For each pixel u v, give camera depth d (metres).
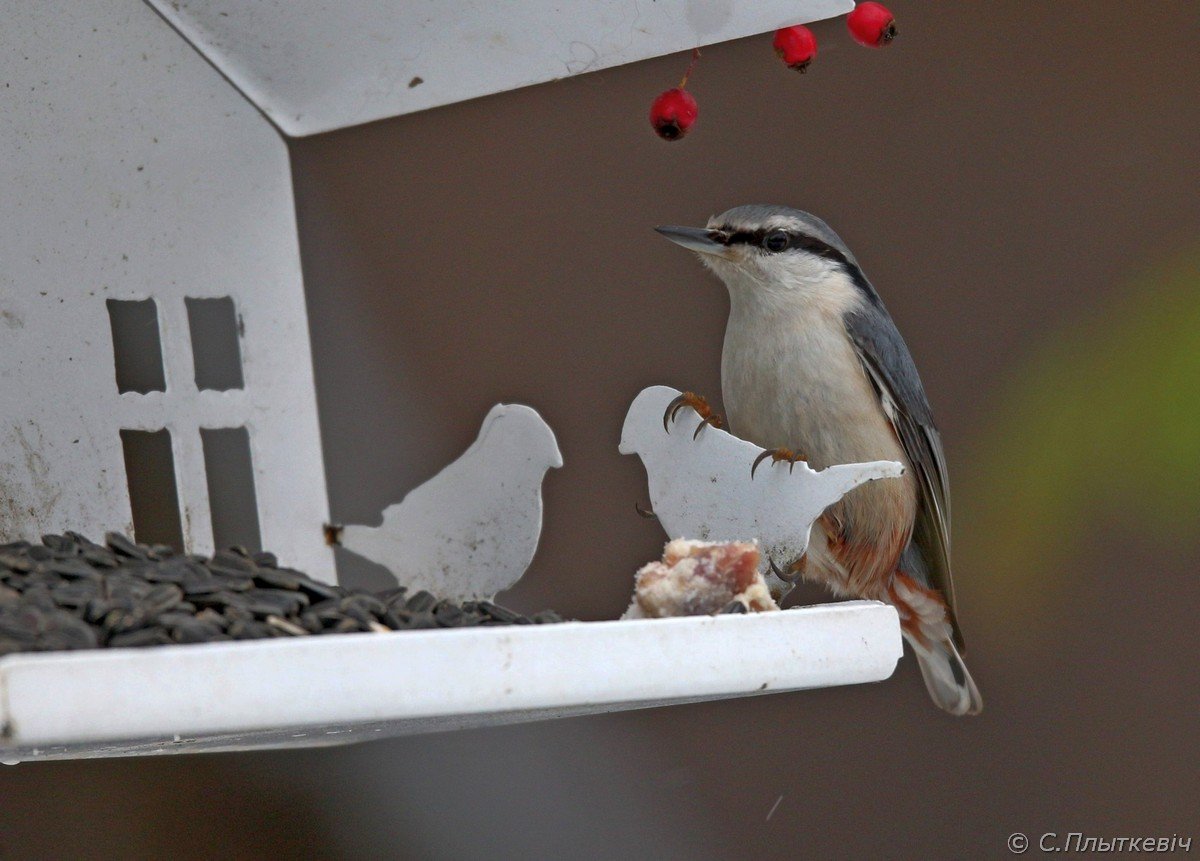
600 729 6.99
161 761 6.16
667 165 8.57
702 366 8.47
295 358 6.61
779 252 6.71
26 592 4.01
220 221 6.41
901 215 8.19
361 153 8.71
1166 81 7.84
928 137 8.22
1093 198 7.84
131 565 4.70
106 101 6.04
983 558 4.90
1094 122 7.92
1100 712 7.53
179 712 3.13
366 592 5.01
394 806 6.17
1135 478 4.52
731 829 7.60
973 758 7.76
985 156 8.11
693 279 8.55
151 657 3.11
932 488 6.96
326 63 6.31
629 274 8.61
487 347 8.66
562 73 6.57
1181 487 4.45
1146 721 7.46
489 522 6.30
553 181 8.71
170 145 6.24
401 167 8.74
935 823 7.67
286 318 6.60
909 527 6.89
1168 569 7.32
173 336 6.15
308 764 6.15
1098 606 7.40
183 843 6.07
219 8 6.01
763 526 5.46
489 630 3.65
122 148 6.07
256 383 6.47
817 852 7.54
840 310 6.72
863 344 6.68
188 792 6.13
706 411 5.73
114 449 5.87
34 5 5.85
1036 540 4.67
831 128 8.38
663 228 6.84
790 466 5.44
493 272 8.72
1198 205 7.66
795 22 5.96
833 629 4.42
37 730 2.96
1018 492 4.66
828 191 8.31
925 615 7.20
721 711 7.79
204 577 4.41
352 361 8.59
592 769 6.88
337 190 8.68
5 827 6.14
